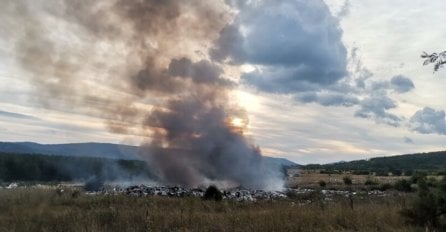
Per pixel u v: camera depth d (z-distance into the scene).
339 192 33.84
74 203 21.84
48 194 24.00
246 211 18.00
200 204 20.81
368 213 15.12
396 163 109.88
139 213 15.74
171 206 20.06
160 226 13.48
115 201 22.05
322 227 13.52
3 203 19.66
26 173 56.03
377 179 56.50
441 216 13.95
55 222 14.21
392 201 20.80
